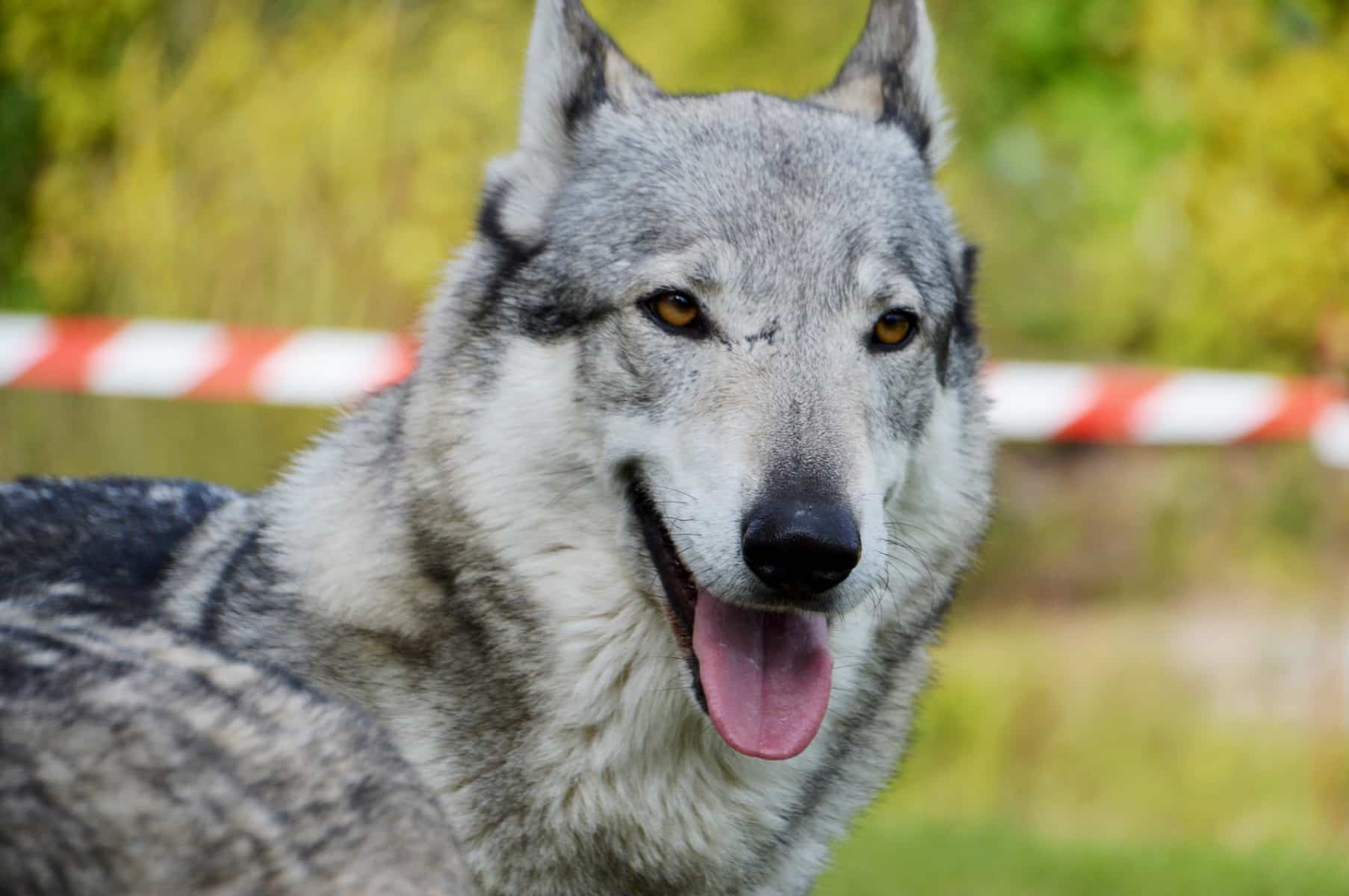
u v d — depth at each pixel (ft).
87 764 16.85
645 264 27.37
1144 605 85.87
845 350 27.20
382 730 19.75
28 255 72.95
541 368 27.96
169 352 59.11
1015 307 88.48
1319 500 77.51
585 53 30.35
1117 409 60.29
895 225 28.73
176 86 68.54
